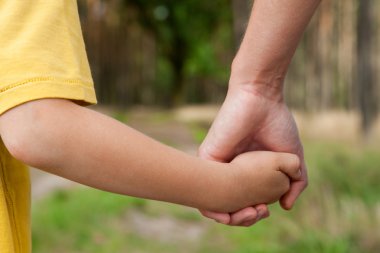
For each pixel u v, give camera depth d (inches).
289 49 45.5
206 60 769.6
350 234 141.0
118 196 199.6
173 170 37.4
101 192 202.8
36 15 35.6
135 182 36.4
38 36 34.8
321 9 282.5
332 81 280.2
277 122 46.9
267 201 43.1
